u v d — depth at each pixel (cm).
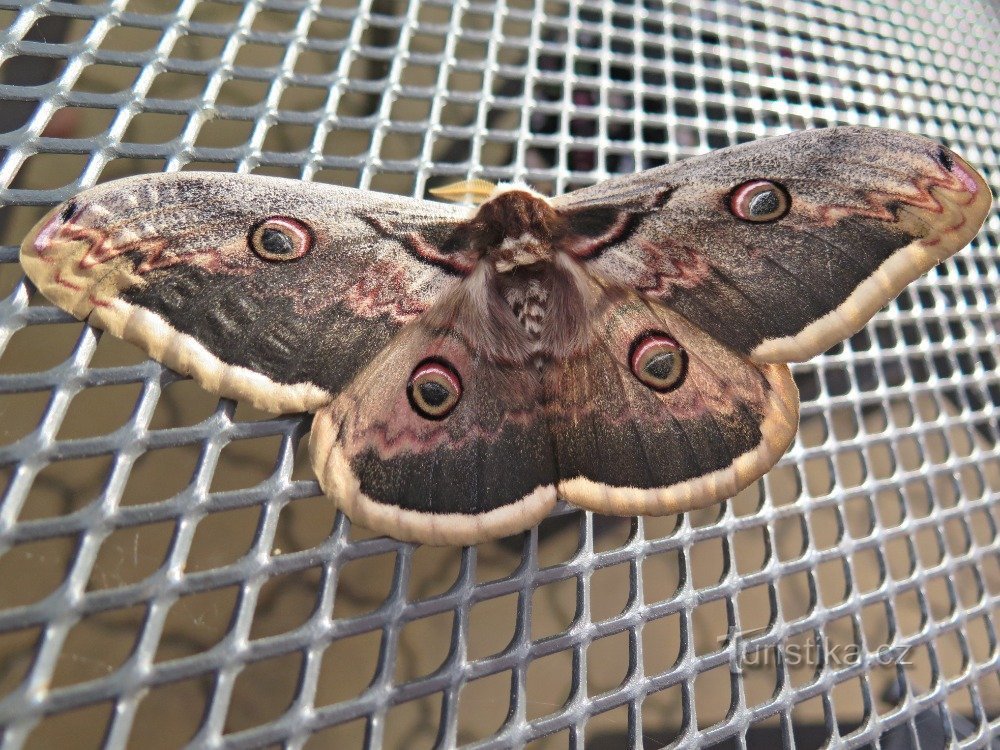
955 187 9
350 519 9
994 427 15
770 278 10
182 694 16
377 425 9
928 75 19
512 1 17
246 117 12
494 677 17
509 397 10
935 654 13
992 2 21
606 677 16
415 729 17
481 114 14
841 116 18
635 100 16
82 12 12
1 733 8
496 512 9
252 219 9
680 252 10
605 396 10
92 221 8
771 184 10
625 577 17
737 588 11
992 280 16
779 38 18
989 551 14
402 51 14
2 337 9
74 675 14
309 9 14
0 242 15
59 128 14
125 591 9
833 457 13
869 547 13
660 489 10
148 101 12
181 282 9
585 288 10
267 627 16
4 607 15
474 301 10
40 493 15
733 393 10
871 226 9
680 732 11
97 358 16
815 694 11
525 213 10
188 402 16
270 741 9
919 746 12
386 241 10
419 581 17
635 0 17
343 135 15
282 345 9
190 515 9
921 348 15
